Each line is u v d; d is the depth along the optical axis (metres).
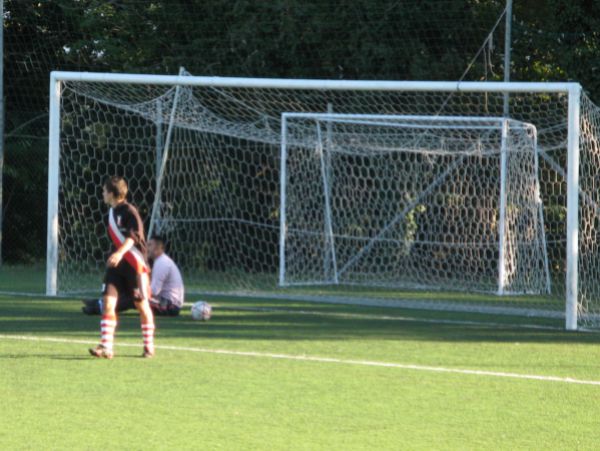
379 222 82.25
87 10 93.25
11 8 92.25
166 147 77.75
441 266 79.00
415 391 33.12
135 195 88.38
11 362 37.03
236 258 87.06
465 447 25.97
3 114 81.44
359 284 74.19
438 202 82.00
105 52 94.38
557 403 31.61
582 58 82.38
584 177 66.06
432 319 53.62
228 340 43.81
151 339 38.88
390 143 76.25
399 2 88.44
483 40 90.00
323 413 29.56
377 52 87.94
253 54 90.38
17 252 89.44
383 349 42.09
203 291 66.19
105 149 86.25
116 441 25.84
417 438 26.80
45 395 31.31
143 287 38.44
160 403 30.47
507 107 76.44
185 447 25.39
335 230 82.19
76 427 27.28
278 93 85.81
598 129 60.28
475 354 41.22
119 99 79.75
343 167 81.50
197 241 86.00
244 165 87.25
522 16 94.88
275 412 29.56
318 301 62.19
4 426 27.25
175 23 93.56
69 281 71.94
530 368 38.06
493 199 80.94
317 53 89.81
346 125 80.50
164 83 60.34
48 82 93.12
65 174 84.25
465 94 86.75
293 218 81.06
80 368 36.00
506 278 72.38
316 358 39.34
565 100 82.88
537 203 74.25
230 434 26.81
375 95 88.88
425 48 89.38
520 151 71.81
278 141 74.50
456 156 81.00
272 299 62.69
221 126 74.12
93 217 84.19
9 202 89.25
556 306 62.75
